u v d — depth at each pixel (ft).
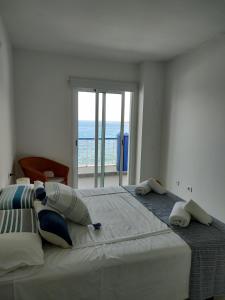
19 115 12.40
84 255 4.68
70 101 13.15
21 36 10.09
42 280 4.10
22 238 4.38
